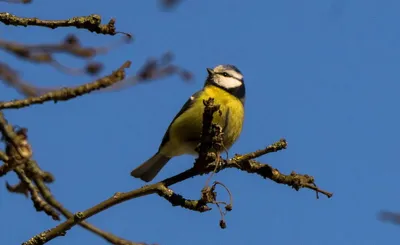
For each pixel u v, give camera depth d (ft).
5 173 18.72
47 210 19.97
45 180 20.11
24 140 18.79
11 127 18.75
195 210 22.84
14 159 18.65
